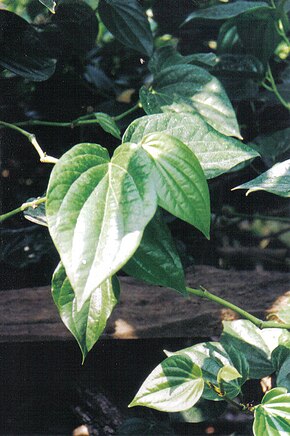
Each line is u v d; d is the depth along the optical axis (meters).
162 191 0.86
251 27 1.57
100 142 1.82
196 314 1.39
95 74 1.80
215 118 1.24
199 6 1.76
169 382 1.03
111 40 1.82
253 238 1.99
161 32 1.85
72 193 0.82
